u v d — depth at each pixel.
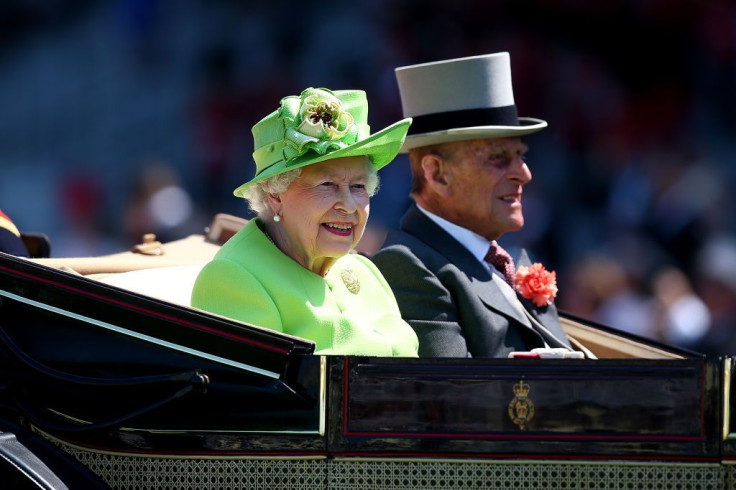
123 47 47.97
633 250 39.91
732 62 45.72
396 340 13.02
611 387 10.27
